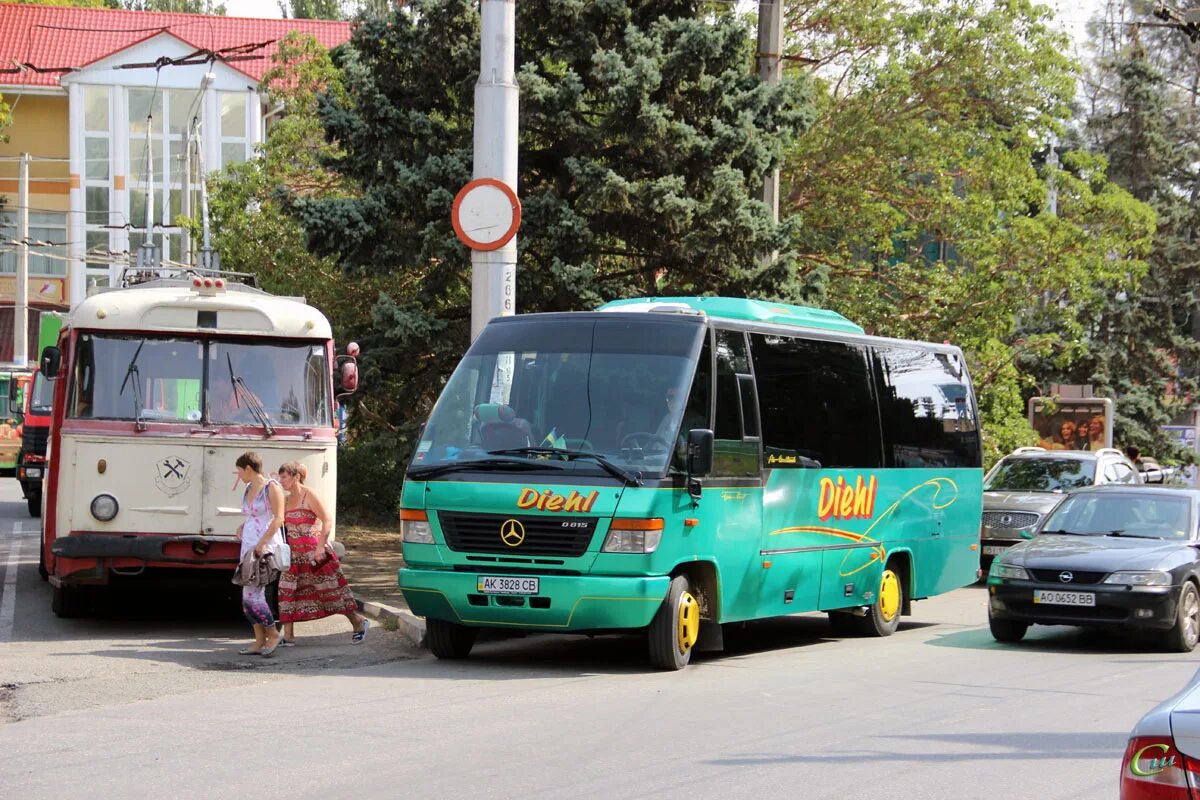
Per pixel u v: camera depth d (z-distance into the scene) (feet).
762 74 84.58
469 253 76.33
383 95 78.23
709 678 47.47
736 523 52.26
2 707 40.68
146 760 33.06
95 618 62.54
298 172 107.86
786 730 37.24
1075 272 105.40
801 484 56.95
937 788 30.71
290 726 37.47
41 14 237.25
